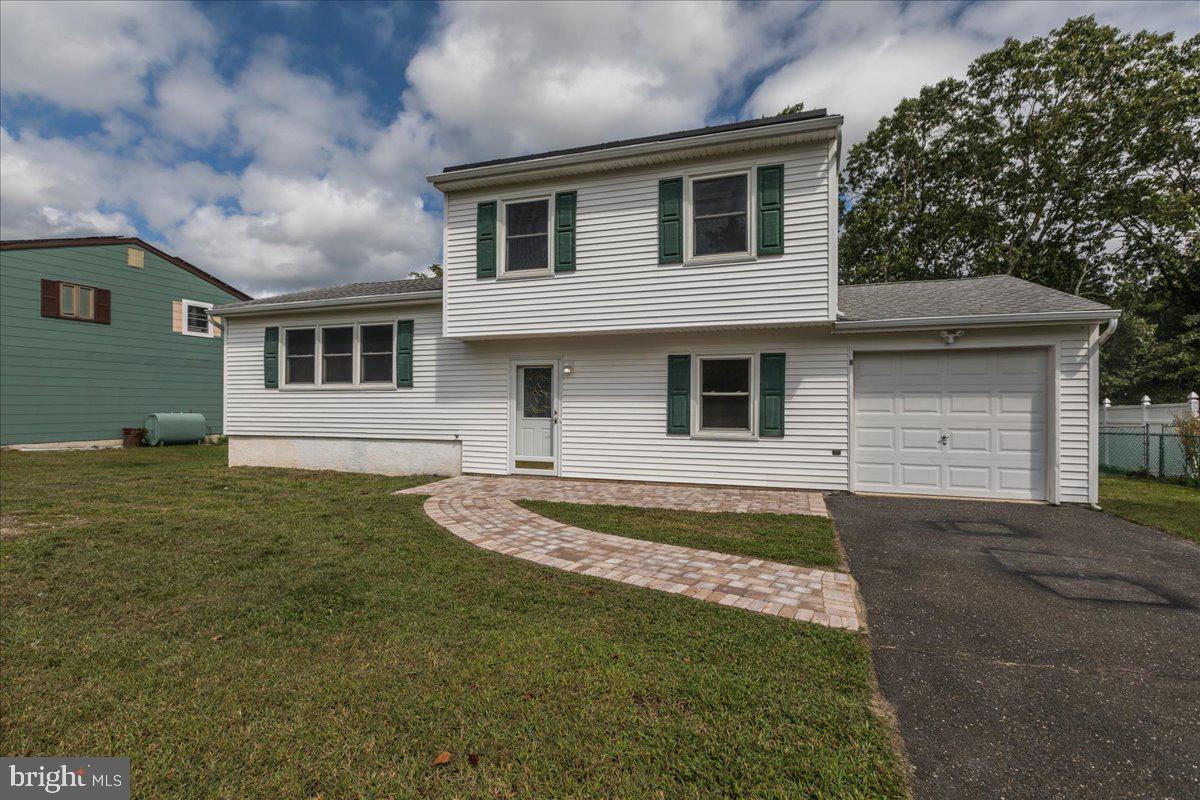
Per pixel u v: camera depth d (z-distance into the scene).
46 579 4.20
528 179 8.91
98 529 5.80
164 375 18.58
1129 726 2.30
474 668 2.80
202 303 19.77
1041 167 17.48
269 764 2.05
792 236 7.70
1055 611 3.60
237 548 5.11
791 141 7.64
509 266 9.20
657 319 8.31
